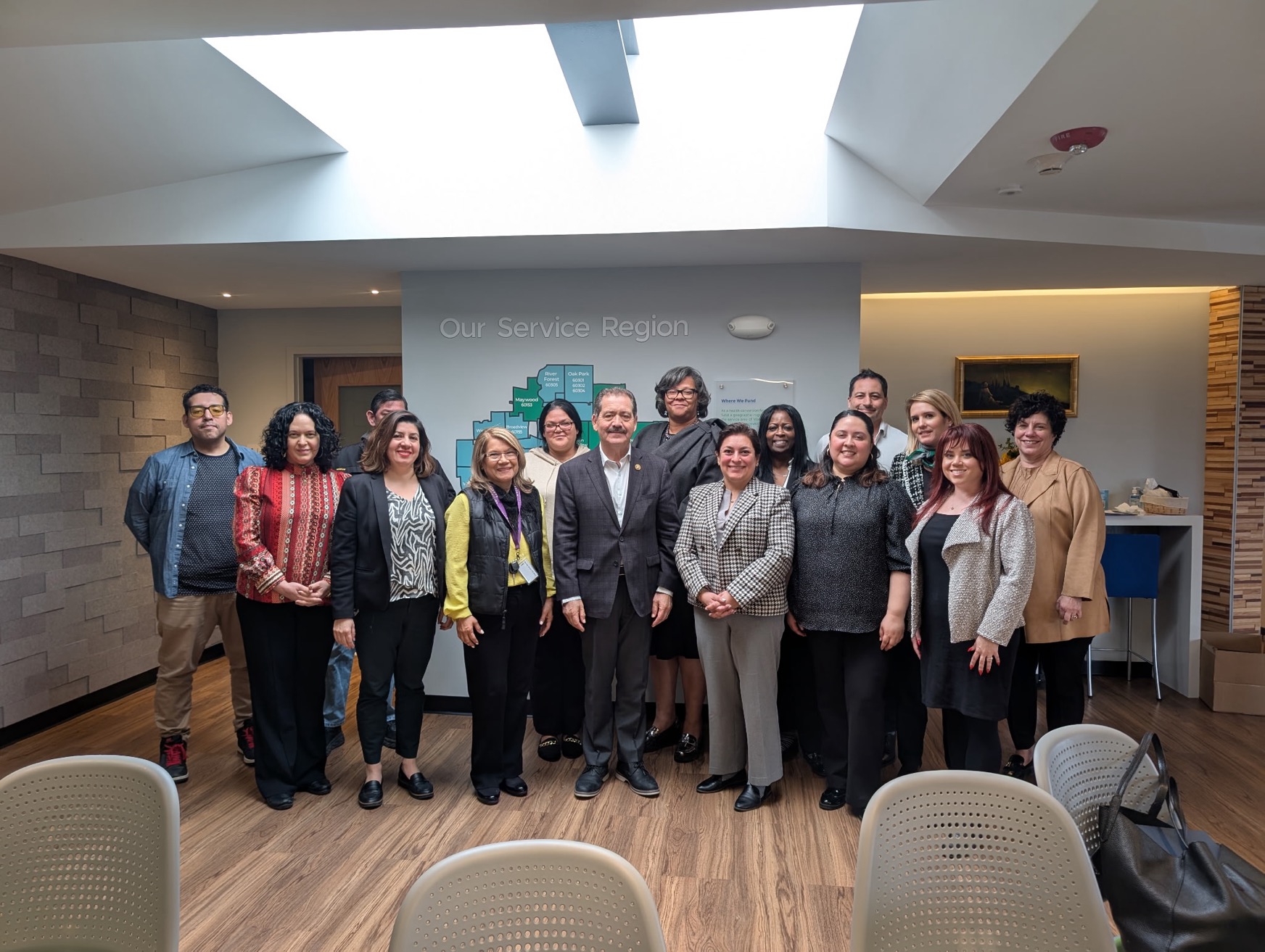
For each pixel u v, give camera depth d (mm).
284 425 3150
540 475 3736
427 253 3844
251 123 3162
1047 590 3074
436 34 3482
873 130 3096
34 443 4008
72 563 4258
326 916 2420
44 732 4043
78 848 1494
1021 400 3266
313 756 3291
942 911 1455
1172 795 1662
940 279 4488
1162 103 2330
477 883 1282
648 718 4223
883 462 3645
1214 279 4531
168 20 1920
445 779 3447
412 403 4324
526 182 3492
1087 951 1404
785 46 3359
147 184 3545
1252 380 4781
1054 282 4586
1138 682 5012
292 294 4938
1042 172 2885
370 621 3133
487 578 3080
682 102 3428
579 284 4230
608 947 1270
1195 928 1482
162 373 5031
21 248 3666
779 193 3396
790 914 2436
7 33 2010
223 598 3529
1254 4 1790
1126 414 5156
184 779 3426
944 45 2324
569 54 2783
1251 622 4836
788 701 3641
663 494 3309
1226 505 4879
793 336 4125
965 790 1510
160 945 1413
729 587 3018
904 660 3205
